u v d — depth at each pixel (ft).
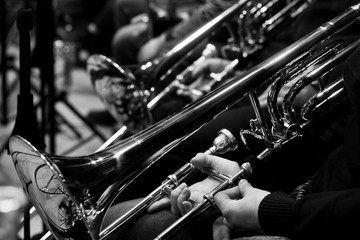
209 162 4.22
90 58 6.51
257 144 4.96
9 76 14.42
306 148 4.79
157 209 4.26
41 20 6.36
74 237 3.82
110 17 12.76
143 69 6.42
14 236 3.69
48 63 6.44
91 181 3.80
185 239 4.18
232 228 3.86
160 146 4.00
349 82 3.70
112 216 4.34
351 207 3.29
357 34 5.16
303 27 5.66
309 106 4.30
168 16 8.87
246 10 6.59
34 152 3.71
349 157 3.72
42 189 3.81
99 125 11.87
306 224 3.42
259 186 4.42
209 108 4.07
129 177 3.99
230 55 6.74
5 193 3.91
